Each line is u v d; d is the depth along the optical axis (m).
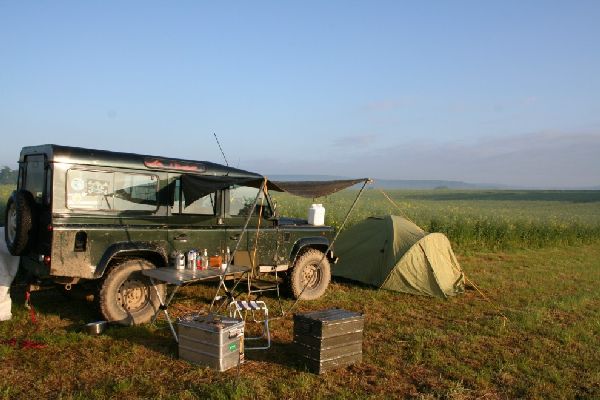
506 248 17.81
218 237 7.39
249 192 7.94
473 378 5.42
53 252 5.81
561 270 13.69
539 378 5.52
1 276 6.39
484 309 8.65
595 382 5.53
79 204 6.14
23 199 5.99
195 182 6.82
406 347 6.34
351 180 7.20
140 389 4.65
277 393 4.73
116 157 6.50
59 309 7.04
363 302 8.74
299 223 9.11
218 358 5.11
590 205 56.41
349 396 4.76
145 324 6.51
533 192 90.25
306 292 8.68
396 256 9.91
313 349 5.29
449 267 10.24
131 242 6.43
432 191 97.56
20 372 4.90
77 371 4.99
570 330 7.41
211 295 8.32
